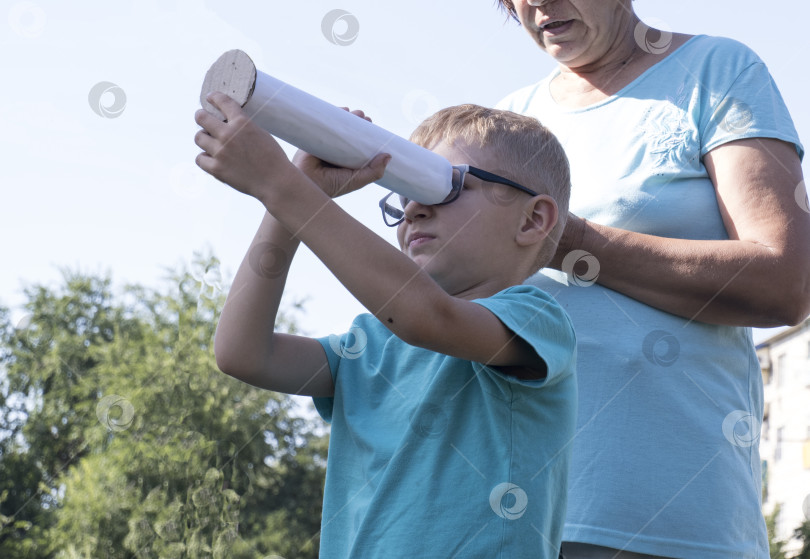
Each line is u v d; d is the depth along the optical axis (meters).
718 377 1.86
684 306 1.85
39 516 17.84
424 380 1.58
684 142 1.98
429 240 1.59
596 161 2.04
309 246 1.31
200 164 1.28
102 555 14.86
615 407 1.80
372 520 1.48
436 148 1.69
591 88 2.14
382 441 1.55
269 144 1.27
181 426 16.09
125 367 17.47
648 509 1.74
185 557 14.62
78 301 21.14
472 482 1.45
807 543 10.98
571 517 1.77
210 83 1.30
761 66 2.03
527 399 1.48
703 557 1.73
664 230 1.96
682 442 1.78
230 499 15.25
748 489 1.83
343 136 1.38
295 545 17.53
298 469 19.11
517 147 1.67
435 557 1.41
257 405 17.42
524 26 2.15
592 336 1.87
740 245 1.84
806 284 1.85
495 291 1.62
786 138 1.95
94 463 15.91
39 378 20.30
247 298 1.68
